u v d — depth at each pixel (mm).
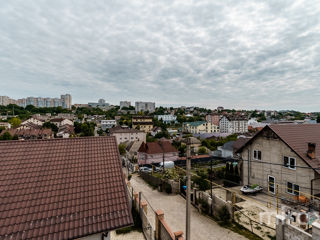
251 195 16906
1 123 88812
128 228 10594
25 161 8523
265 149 17469
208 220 12102
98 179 8469
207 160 36438
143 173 24047
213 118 124125
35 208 6797
